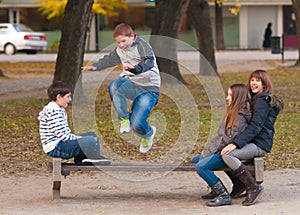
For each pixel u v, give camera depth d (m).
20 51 69.88
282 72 45.81
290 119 25.31
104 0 71.00
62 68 28.69
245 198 13.33
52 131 13.27
